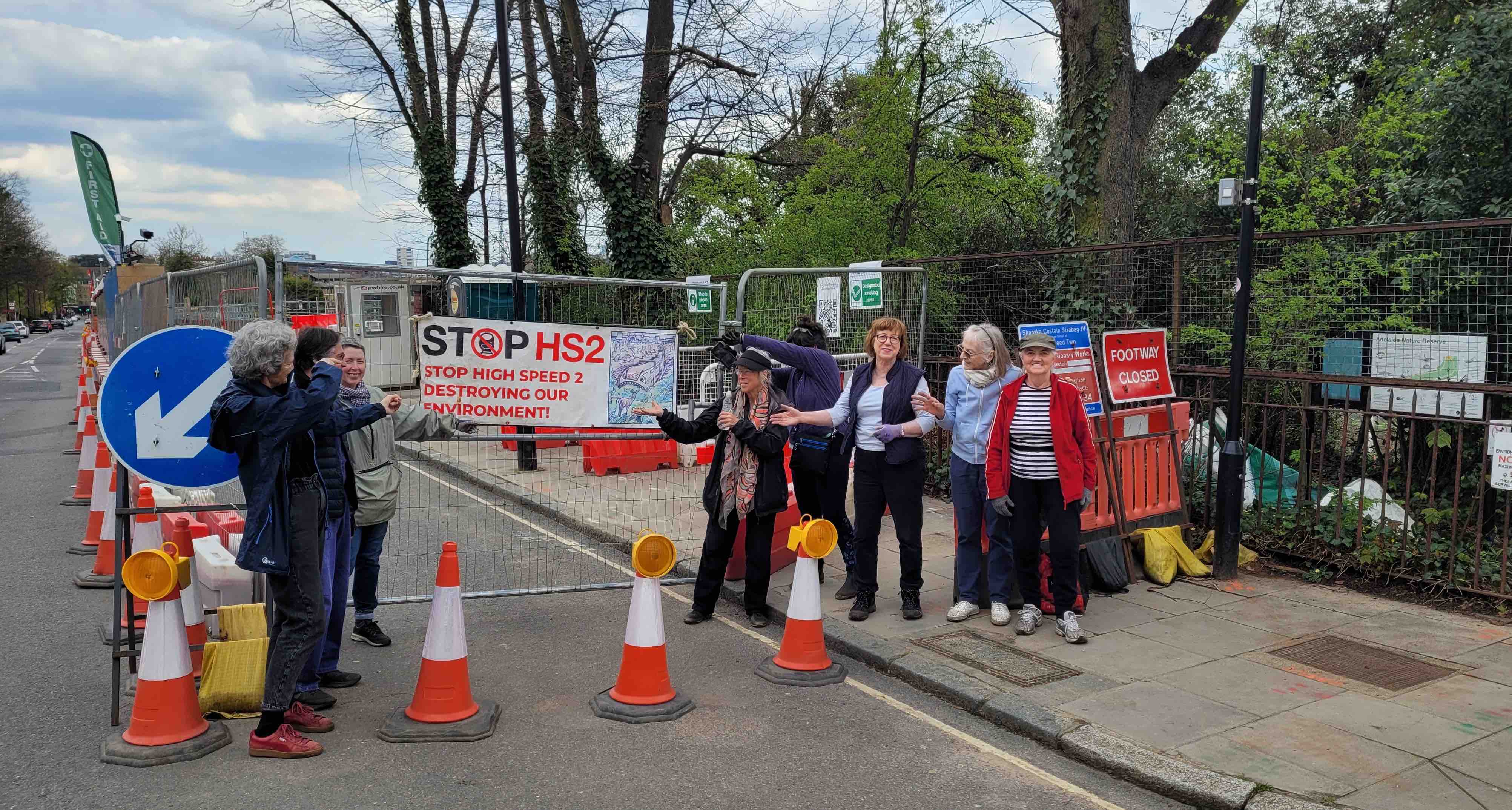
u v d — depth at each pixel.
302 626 3.91
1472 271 6.36
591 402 6.38
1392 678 4.72
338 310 5.94
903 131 14.70
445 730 4.13
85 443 9.59
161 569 3.92
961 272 10.00
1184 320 7.71
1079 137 8.61
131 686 4.66
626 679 4.50
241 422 3.75
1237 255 6.50
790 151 20.64
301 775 3.76
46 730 4.15
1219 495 6.49
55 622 5.70
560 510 8.83
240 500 7.65
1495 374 6.11
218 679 4.32
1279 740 4.01
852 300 8.66
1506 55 6.75
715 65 16.66
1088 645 5.27
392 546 7.79
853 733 4.29
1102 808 3.61
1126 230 8.55
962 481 5.78
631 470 10.74
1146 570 6.41
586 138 16.14
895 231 15.30
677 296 7.96
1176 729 4.14
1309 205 10.04
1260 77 6.21
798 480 6.43
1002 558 5.74
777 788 3.72
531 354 6.23
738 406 5.73
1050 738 4.15
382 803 3.53
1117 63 8.44
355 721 4.31
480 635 5.64
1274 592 6.23
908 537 5.76
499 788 3.67
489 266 19.12
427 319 5.99
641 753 4.02
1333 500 6.85
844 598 6.25
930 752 4.10
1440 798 3.51
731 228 19.03
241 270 5.69
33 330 95.44
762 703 4.64
